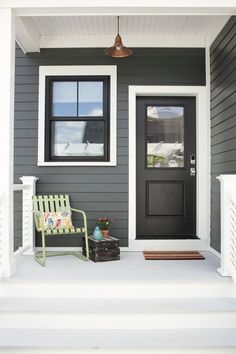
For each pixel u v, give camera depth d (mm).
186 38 4645
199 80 4652
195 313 2934
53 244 4617
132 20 4176
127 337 2812
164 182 4816
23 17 3803
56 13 3379
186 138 4812
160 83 4652
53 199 4445
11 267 3309
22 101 4660
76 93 4723
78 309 2945
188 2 3225
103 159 4715
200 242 4562
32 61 4664
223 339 2770
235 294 3168
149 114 4836
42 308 2955
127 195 4633
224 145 3994
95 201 4641
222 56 4074
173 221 4816
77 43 4648
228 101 3848
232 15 3496
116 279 3209
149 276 3309
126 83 4652
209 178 4605
